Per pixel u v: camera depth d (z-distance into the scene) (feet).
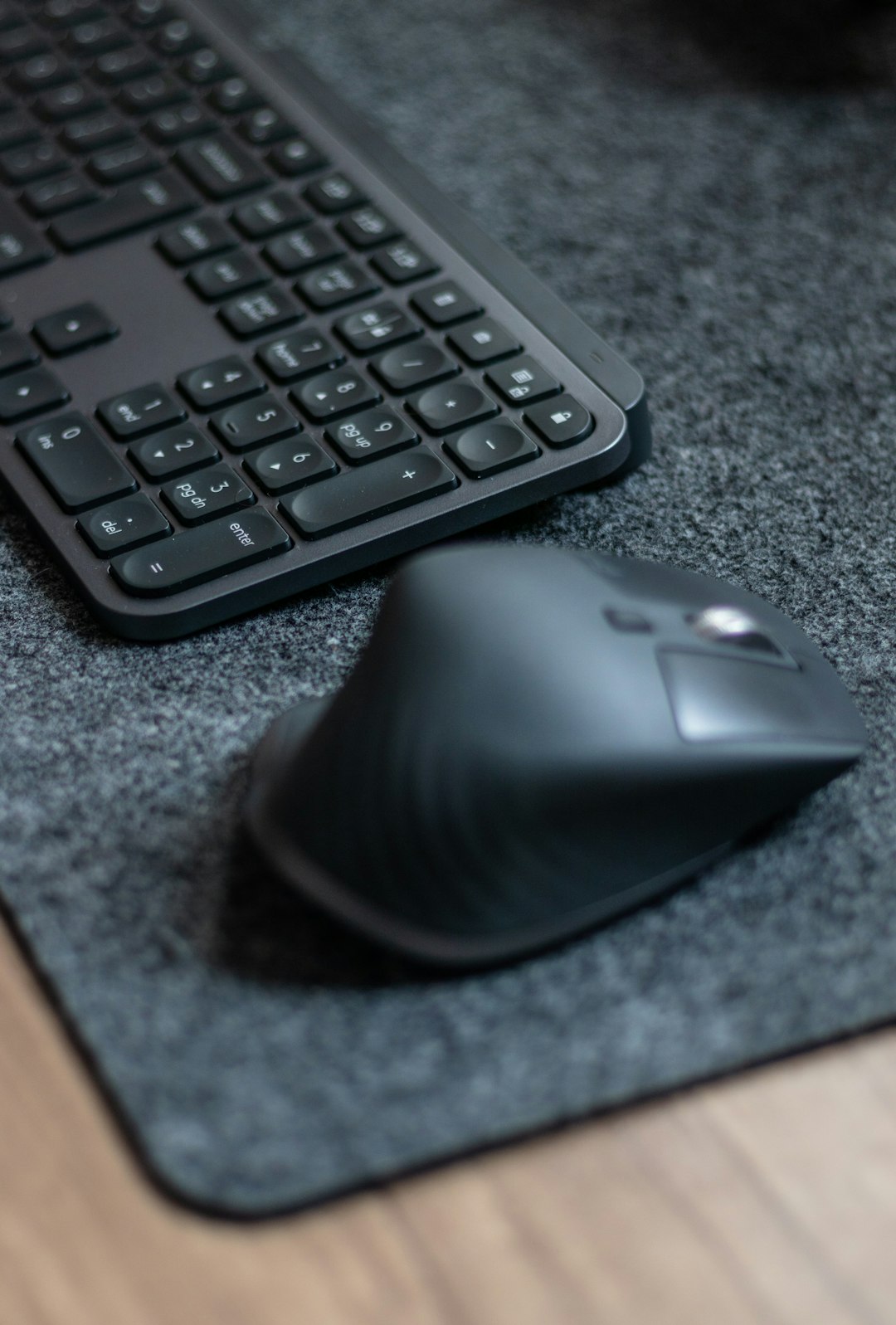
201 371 2.30
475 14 2.87
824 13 2.85
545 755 1.99
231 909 2.06
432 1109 1.98
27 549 2.28
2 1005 2.03
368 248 2.40
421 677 2.01
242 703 2.17
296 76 2.59
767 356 2.45
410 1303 1.93
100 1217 1.95
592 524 2.31
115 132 2.51
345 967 2.03
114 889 2.07
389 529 2.21
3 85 2.58
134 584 2.19
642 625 2.06
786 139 2.68
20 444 2.27
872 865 2.09
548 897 2.01
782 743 2.05
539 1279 1.94
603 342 2.33
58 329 2.34
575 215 2.59
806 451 2.37
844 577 2.26
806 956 2.04
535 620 2.03
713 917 2.06
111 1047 2.00
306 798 2.02
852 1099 1.99
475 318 2.34
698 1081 1.99
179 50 2.60
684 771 2.02
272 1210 1.94
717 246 2.56
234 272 2.38
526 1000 2.02
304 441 2.25
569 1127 1.98
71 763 2.14
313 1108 1.98
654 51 2.81
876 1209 1.96
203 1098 1.98
